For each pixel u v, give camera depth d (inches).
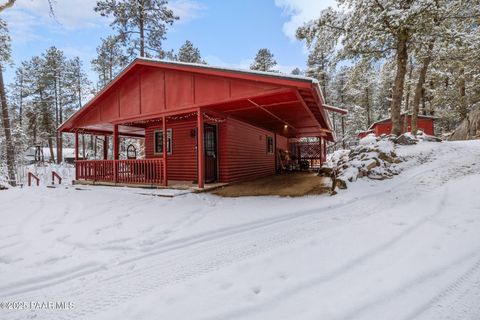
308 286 82.2
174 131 354.9
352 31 325.1
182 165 346.6
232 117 330.6
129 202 229.0
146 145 391.5
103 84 943.7
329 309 69.7
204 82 248.2
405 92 705.6
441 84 607.8
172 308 74.3
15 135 634.2
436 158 277.3
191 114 296.7
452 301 71.2
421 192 194.4
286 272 92.3
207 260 107.4
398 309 68.5
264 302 74.9
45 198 261.3
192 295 80.8
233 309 72.1
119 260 110.7
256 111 293.1
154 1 543.2
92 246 127.0
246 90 221.0
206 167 312.2
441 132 782.5
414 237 115.3
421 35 314.8
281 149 561.6
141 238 135.5
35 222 173.9
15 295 86.7
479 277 81.6
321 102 228.7
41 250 123.3
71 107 933.2
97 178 353.4
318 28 347.9
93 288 89.4
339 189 222.4
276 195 238.1
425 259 94.5
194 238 134.3
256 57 984.3
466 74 507.5
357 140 1031.0
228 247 120.5
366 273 87.9
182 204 215.8
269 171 465.7
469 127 524.1
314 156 643.5
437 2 296.4
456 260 92.4
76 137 379.6
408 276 83.8
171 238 134.0
